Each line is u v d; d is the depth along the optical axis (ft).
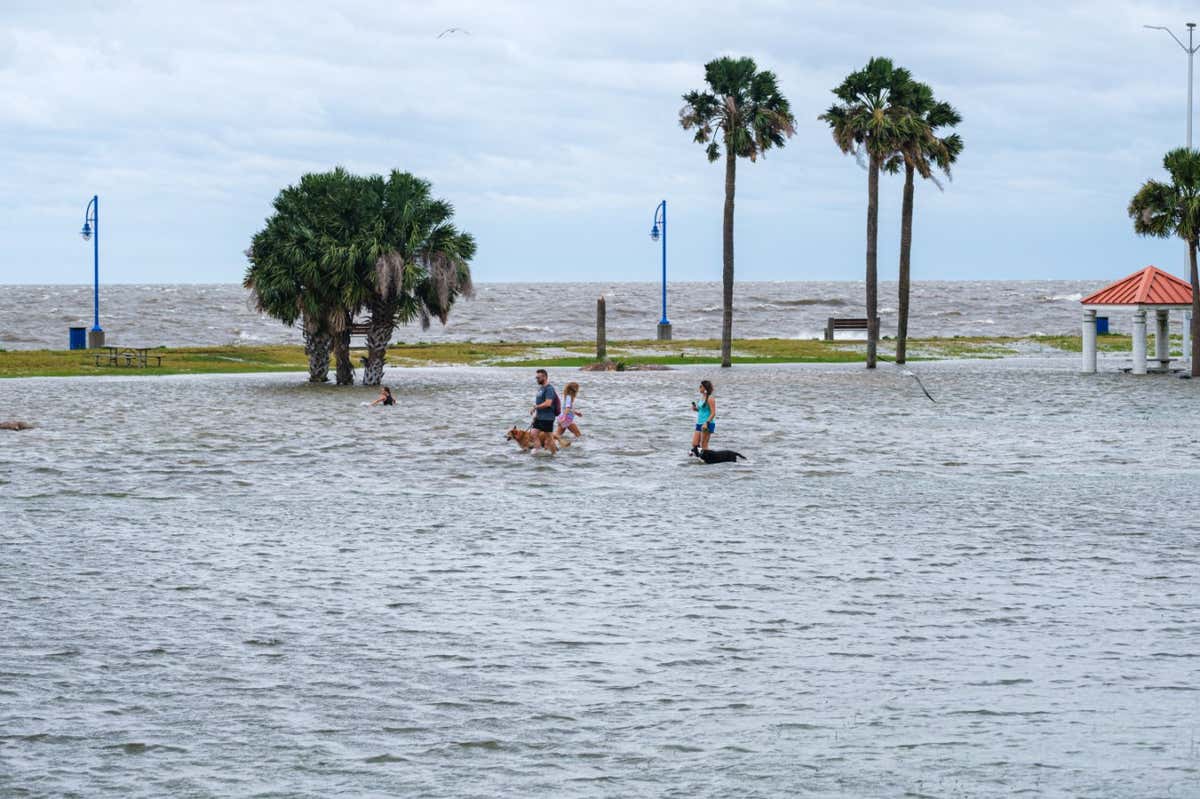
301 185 384.47
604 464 194.80
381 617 96.07
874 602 100.63
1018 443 222.89
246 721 71.92
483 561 118.11
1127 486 168.14
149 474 180.96
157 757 66.33
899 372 430.61
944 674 80.59
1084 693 76.38
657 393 341.82
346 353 385.09
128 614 96.68
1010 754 65.87
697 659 84.33
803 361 501.56
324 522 140.77
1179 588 104.94
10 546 124.77
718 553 121.80
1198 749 66.33
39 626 92.79
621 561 118.01
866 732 69.62
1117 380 388.37
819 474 182.70
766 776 63.26
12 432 237.66
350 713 73.36
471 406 303.48
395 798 60.90
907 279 473.26
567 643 88.43
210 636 90.22
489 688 78.02
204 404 307.78
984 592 103.96
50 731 70.13
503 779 63.26
